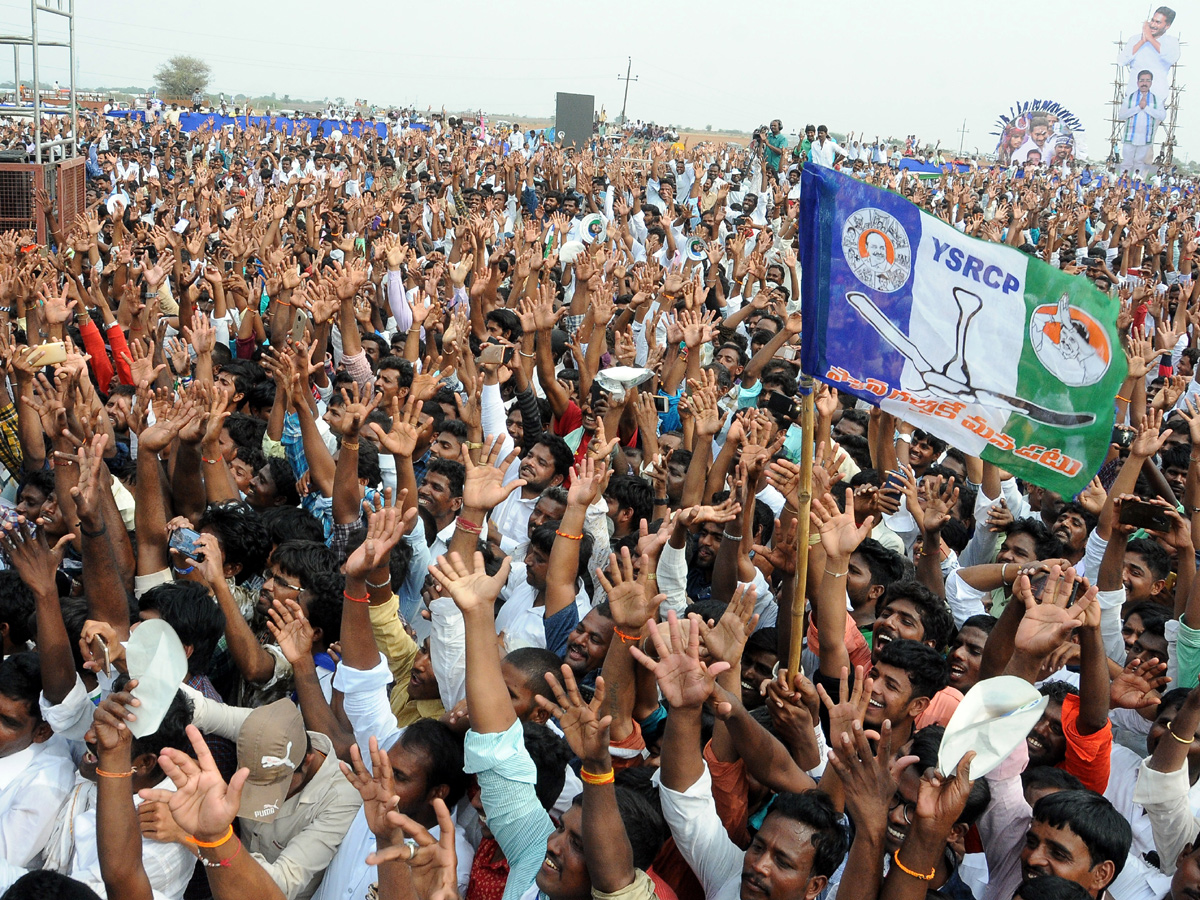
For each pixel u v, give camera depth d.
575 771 3.64
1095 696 3.73
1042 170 41.00
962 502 6.38
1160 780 3.57
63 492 4.47
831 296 3.88
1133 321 10.59
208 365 6.52
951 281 3.91
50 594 3.62
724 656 3.40
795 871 2.92
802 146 23.08
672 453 6.20
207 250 12.99
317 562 4.32
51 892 2.70
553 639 4.23
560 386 7.25
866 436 7.38
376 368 8.70
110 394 7.07
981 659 4.14
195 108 47.88
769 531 5.59
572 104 34.31
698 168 20.94
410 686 4.08
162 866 3.15
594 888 2.88
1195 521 5.42
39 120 13.28
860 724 2.87
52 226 13.16
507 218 17.92
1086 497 5.82
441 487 5.56
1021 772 3.70
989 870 3.64
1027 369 3.93
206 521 4.80
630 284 11.30
